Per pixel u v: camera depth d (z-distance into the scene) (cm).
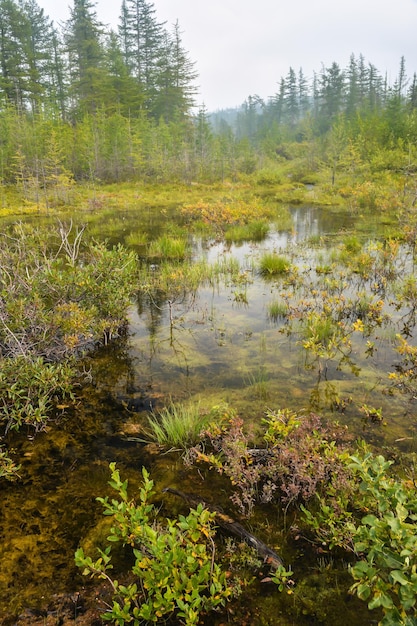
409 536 177
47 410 423
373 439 366
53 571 252
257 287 825
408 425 387
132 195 2502
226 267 953
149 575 215
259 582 243
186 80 4772
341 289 748
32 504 304
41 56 4200
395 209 1622
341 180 2545
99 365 523
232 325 641
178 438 368
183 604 203
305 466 307
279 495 312
